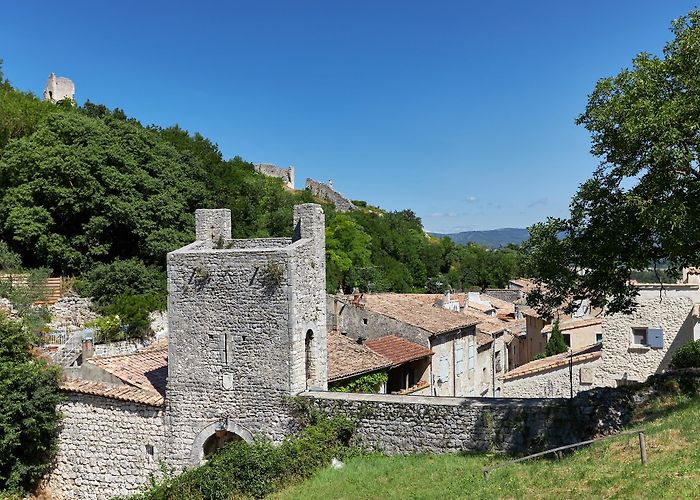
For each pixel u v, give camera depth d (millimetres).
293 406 20469
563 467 14539
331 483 17609
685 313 27812
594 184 17703
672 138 14688
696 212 15586
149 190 42625
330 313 32594
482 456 18656
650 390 18531
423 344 30266
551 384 31422
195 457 21500
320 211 22828
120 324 32812
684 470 12188
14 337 22328
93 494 22609
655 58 16656
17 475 22078
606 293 18453
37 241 38375
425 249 92812
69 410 22984
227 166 61781
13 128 45656
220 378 21297
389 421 20078
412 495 15344
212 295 21406
